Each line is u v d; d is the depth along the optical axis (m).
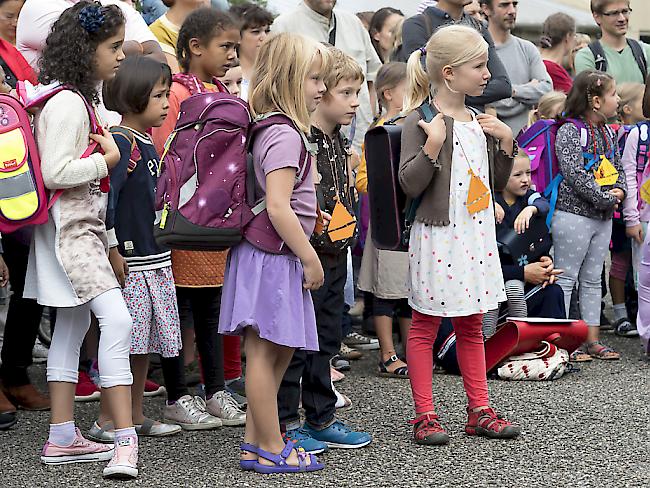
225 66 6.74
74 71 5.34
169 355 5.98
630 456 5.58
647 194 8.88
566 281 8.48
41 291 5.34
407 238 6.04
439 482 5.13
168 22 7.84
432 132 5.71
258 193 5.22
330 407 5.78
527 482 5.13
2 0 7.00
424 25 8.58
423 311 5.92
